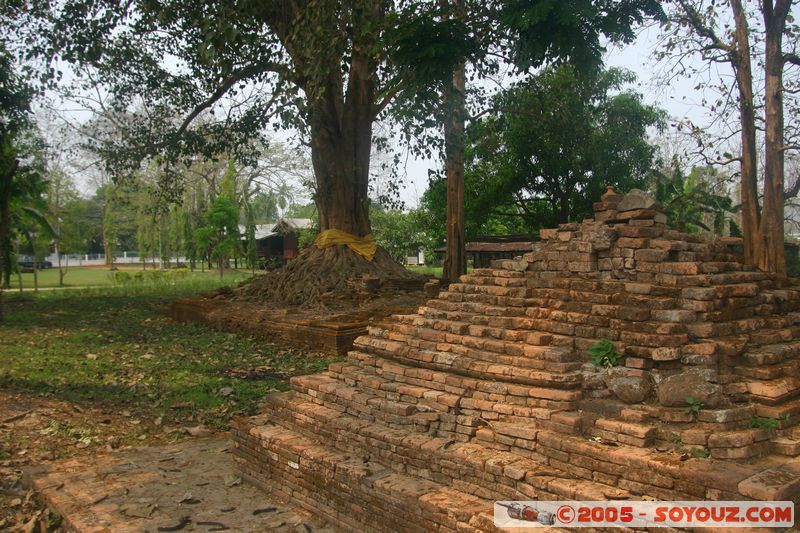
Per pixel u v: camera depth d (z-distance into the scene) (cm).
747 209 1306
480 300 558
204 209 4244
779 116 1255
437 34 960
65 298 2339
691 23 1319
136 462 685
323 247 1725
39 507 582
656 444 400
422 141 1427
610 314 465
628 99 2045
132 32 1708
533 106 1997
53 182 3819
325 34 1016
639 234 490
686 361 425
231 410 895
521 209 2472
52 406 880
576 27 922
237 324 1524
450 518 426
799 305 543
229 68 1455
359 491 494
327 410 583
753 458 380
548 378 449
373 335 609
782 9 1230
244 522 530
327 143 1744
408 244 3562
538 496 409
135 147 1814
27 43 1602
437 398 502
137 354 1279
